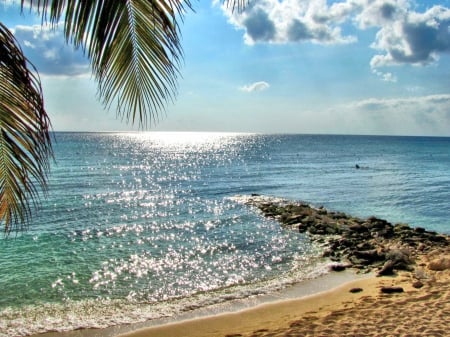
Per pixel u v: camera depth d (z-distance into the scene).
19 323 9.08
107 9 2.86
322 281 11.66
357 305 9.32
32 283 11.71
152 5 2.87
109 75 3.05
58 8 2.74
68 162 61.00
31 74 2.86
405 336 7.26
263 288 11.18
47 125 3.02
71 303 10.27
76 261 13.96
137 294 10.89
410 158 85.12
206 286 11.48
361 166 62.56
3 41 2.73
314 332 7.80
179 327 8.77
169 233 18.30
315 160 74.44
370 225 19.59
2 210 3.70
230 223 20.55
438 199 30.86
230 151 103.88
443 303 8.87
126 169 52.34
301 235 17.89
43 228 18.97
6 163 3.35
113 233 18.25
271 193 33.31
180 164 62.62
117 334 8.51
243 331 8.34
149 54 3.05
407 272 12.14
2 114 3.01
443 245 16.17
